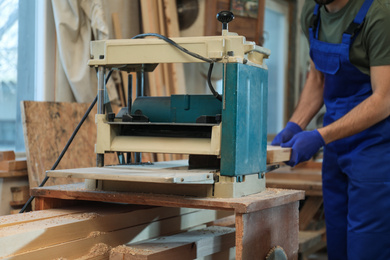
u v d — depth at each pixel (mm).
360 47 2139
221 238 1743
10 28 2738
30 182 2254
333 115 2361
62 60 2705
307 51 5758
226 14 1531
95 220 1530
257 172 1650
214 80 4043
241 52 1513
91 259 1467
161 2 3246
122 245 1509
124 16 3172
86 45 2762
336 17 2230
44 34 2811
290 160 2055
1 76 2703
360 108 2076
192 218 1959
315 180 3592
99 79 1654
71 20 2693
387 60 2039
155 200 1523
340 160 2297
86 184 1689
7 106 2752
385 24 2010
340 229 2439
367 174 2160
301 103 2580
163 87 3203
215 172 1530
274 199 1545
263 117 1679
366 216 2166
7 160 2340
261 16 3863
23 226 1386
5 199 2309
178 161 2027
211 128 1577
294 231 1732
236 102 1491
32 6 2855
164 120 1650
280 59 5414
